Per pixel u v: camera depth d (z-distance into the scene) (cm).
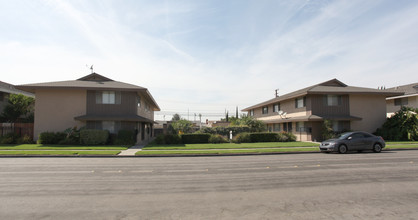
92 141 2056
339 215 473
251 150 1709
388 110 3528
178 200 573
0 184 731
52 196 604
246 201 564
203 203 550
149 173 912
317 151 1708
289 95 3159
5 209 509
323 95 2695
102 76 2598
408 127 2480
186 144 2230
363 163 1127
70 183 745
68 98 2272
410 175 841
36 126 2238
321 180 773
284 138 2534
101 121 2253
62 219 456
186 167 1055
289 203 548
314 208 514
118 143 2097
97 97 2289
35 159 1345
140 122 2727
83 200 572
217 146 1997
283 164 1125
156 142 2312
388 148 1809
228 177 831
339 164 1103
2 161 1255
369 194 613
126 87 2259
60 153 1495
